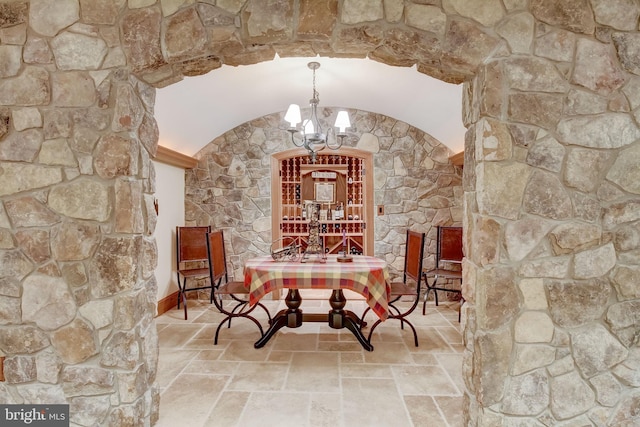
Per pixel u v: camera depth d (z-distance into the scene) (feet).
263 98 12.58
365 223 14.66
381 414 6.42
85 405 5.56
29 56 5.54
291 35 5.40
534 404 5.26
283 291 15.03
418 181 14.35
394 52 5.62
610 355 5.26
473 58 5.24
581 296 5.25
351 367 8.31
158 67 5.55
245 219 14.49
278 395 7.07
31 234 5.56
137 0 5.44
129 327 5.51
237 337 10.29
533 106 5.20
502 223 5.24
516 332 5.25
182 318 12.11
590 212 5.24
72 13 5.50
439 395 7.07
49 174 5.53
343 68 10.35
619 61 5.21
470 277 5.58
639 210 5.23
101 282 5.51
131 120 5.51
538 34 5.21
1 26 5.56
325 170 15.87
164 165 12.82
